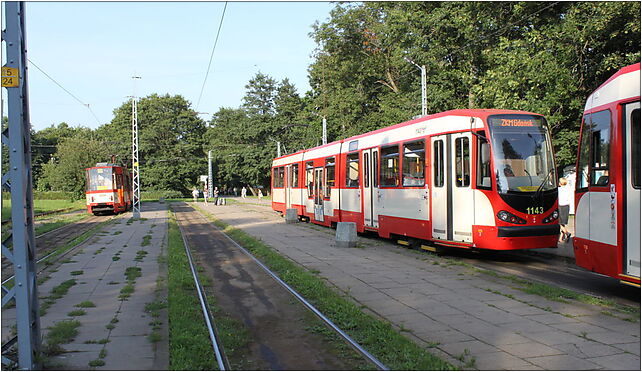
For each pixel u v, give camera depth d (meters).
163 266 12.56
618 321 7.32
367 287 9.97
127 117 87.75
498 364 5.65
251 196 95.75
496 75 20.89
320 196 23.64
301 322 7.69
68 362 5.79
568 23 19.11
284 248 15.94
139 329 7.13
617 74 8.43
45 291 9.63
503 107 20.23
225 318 7.98
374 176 17.58
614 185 8.23
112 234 21.36
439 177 13.42
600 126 8.75
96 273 11.63
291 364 5.95
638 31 17.67
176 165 86.81
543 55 19.31
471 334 6.83
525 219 11.82
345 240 16.05
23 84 5.65
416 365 5.54
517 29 25.00
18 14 5.36
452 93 29.48
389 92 43.88
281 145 80.06
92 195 39.03
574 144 20.89
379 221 17.14
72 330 6.96
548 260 13.27
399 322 7.52
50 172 60.62
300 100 82.62
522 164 12.09
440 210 13.35
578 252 9.42
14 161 5.32
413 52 28.69
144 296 9.21
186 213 40.56
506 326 7.17
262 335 7.12
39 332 5.77
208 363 5.81
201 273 12.17
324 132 40.19
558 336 6.64
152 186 85.44
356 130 43.56
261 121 81.56
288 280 10.73
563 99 19.69
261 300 9.24
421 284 10.19
